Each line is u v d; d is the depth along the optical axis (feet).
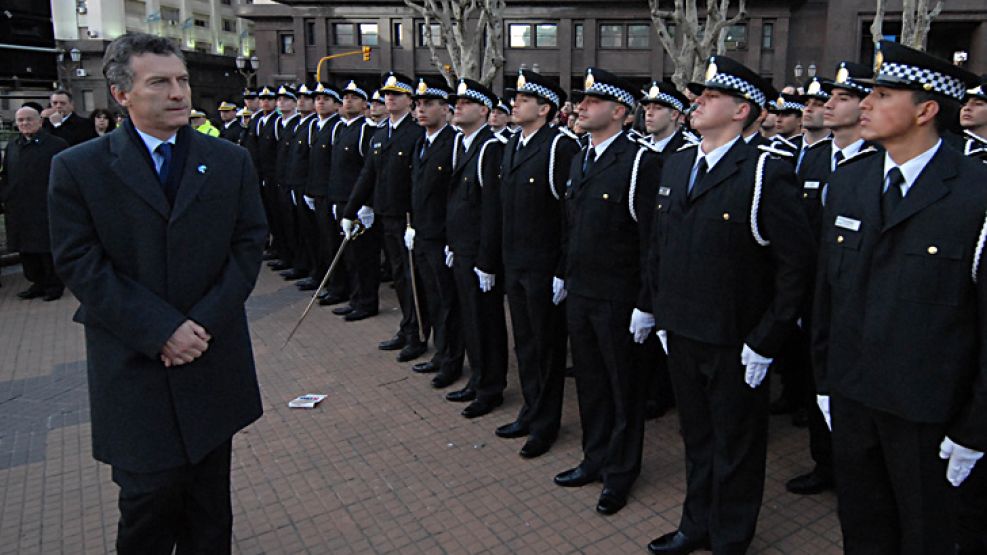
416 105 17.30
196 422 8.04
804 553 10.42
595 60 105.40
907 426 7.58
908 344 7.41
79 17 122.93
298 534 11.06
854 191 8.11
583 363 12.21
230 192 8.34
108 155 7.79
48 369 18.79
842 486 8.54
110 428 7.88
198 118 34.22
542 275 13.32
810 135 15.58
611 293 11.55
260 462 13.38
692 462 10.59
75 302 25.80
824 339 8.59
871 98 7.69
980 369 7.06
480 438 14.34
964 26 95.25
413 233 17.52
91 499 12.26
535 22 105.91
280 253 30.50
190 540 8.86
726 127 9.57
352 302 23.50
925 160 7.53
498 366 15.67
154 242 7.82
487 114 15.78
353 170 22.89
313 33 114.42
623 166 11.43
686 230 9.78
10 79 32.42
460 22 40.27
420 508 11.75
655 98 15.29
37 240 25.09
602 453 12.41
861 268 7.84
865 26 97.04
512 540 10.79
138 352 7.79
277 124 29.45
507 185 13.65
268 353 19.65
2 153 33.17
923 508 7.69
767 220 9.12
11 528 11.39
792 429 14.94
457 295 17.01
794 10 98.99
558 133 13.55
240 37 151.74
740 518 9.98
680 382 10.37
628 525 11.19
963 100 7.47
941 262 7.20
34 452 14.06
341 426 14.93
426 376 17.89
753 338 9.32
